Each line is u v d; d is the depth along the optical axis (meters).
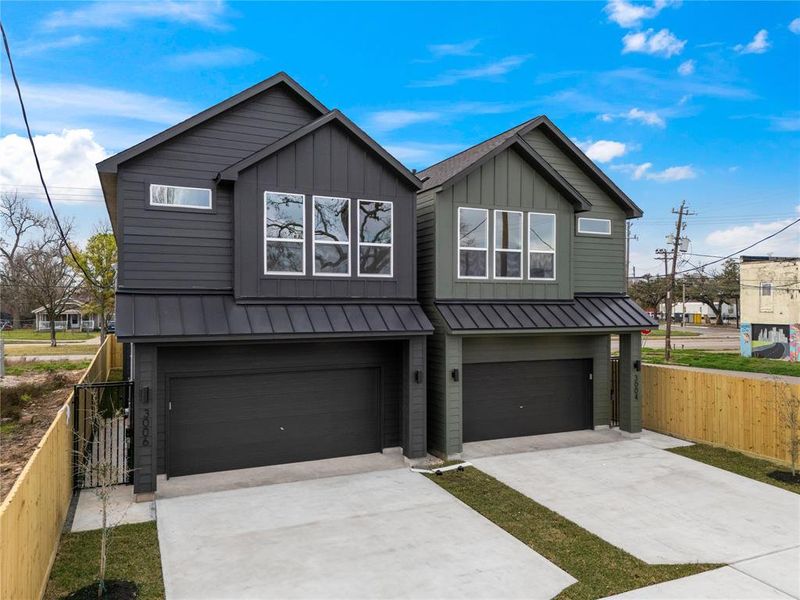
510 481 9.55
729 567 6.44
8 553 4.18
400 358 11.38
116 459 9.96
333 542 7.06
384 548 6.90
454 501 8.58
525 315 11.77
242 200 9.75
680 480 9.65
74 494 8.79
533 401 12.88
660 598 5.73
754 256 39.91
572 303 12.81
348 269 10.62
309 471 10.04
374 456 11.05
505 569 6.36
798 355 33.78
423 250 11.94
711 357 33.91
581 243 13.57
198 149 9.80
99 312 33.59
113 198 11.23
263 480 9.52
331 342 10.78
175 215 9.52
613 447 11.88
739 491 9.10
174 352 9.54
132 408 9.56
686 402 12.62
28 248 43.31
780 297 34.94
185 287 9.54
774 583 6.05
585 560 6.61
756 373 27.05
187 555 6.64
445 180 11.32
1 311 57.66
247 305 9.72
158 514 7.95
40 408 14.24
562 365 13.20
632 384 13.01
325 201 10.49
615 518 7.94
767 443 10.93
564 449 11.66
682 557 6.71
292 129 10.62
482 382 12.35
